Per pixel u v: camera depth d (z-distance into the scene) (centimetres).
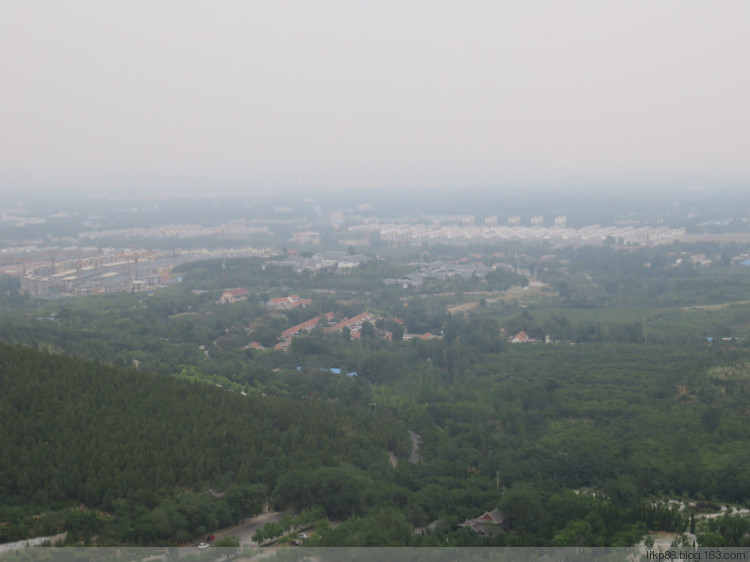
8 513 19200
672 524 19650
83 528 19012
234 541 18812
